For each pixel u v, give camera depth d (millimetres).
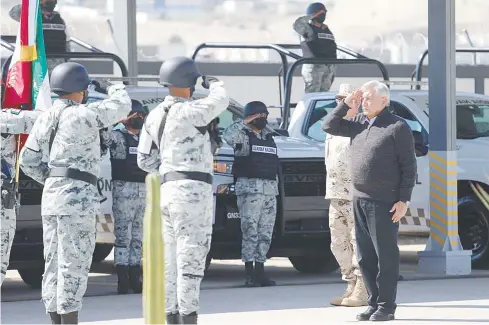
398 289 36531
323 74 51188
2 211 28672
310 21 51000
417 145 42031
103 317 31391
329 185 33781
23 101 30719
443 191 41188
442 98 41156
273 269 45281
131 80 41500
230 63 64375
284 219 39250
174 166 26312
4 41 48719
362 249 30172
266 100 66625
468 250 41281
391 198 29234
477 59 68250
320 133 43219
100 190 38156
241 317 30906
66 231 26500
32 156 26859
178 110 26281
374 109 29234
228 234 38938
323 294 36062
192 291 26234
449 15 41062
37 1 30672
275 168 38281
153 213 17734
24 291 39281
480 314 30844
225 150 39094
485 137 44500
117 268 37094
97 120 26625
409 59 69562
